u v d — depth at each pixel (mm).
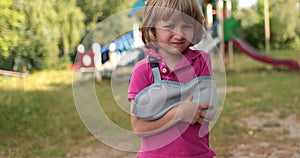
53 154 4770
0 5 5492
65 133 5715
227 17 14414
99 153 4863
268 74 12477
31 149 5031
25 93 9688
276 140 5137
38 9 12133
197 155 1767
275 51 23125
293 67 13555
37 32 12258
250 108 7227
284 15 24734
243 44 14688
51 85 11625
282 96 8273
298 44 25812
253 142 5086
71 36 15141
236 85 10406
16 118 6668
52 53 14570
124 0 17844
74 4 15695
